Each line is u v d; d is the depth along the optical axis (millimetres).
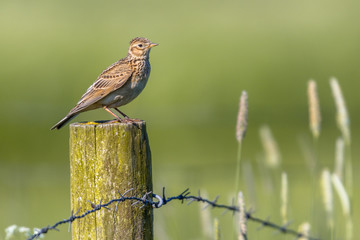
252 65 23859
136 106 21094
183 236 7410
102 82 7043
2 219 9961
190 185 11305
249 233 7418
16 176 13211
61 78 22500
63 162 16594
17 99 20891
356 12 28750
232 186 12445
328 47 25703
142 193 4844
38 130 18797
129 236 4812
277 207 7617
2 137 18250
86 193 4801
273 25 27656
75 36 25250
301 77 24234
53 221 10648
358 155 16609
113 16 27859
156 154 17016
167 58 23750
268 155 7383
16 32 25453
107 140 4750
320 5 29859
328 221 6113
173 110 20359
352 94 23953
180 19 27828
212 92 22047
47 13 28172
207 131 19047
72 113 6875
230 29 27062
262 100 22797
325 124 20344
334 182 6004
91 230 4820
